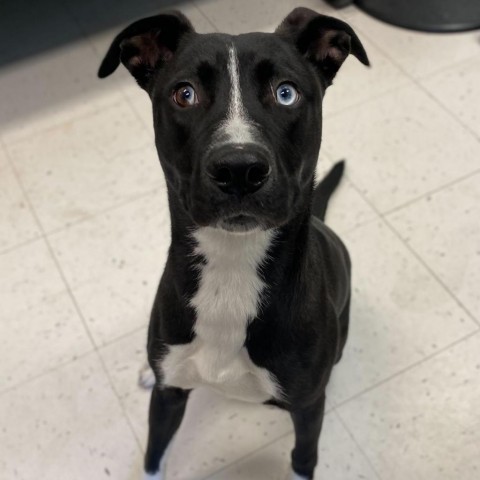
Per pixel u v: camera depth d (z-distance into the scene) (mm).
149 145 735
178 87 342
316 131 365
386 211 664
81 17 897
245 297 378
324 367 412
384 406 539
